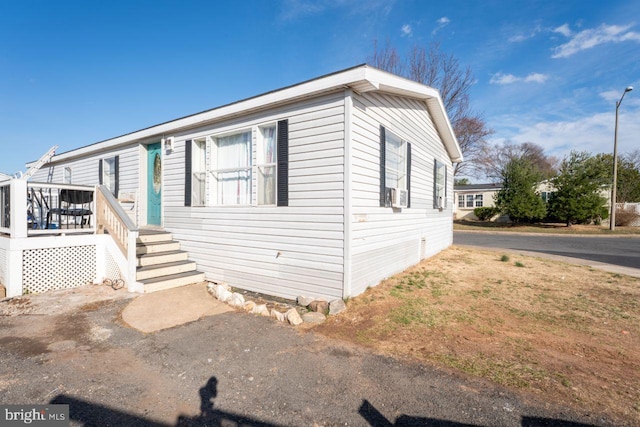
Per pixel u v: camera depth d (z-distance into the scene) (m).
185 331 3.91
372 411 2.36
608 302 5.03
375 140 5.48
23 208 5.28
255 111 5.65
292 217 5.19
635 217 21.59
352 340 3.64
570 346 3.46
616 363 3.08
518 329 3.94
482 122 25.50
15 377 2.81
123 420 2.24
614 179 18.97
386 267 6.12
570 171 21.52
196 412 2.34
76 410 2.35
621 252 11.25
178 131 7.03
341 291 4.71
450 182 11.87
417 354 3.28
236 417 2.29
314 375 2.88
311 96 4.94
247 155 6.00
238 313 4.56
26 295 5.27
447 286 5.89
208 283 6.16
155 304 4.85
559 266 8.03
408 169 6.98
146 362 3.12
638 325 4.09
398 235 6.66
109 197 6.03
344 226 4.64
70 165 10.65
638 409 2.35
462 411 2.35
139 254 6.24
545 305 4.86
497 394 2.55
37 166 8.32
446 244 11.23
